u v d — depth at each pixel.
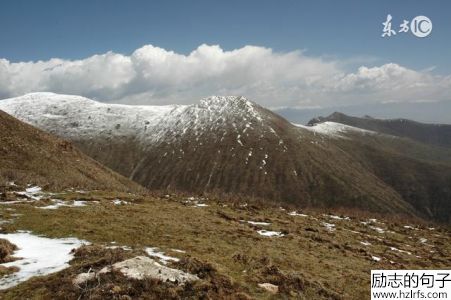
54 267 20.55
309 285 21.92
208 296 17.31
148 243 27.73
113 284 16.91
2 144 86.44
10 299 16.62
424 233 55.69
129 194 56.94
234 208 53.81
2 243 23.50
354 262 31.52
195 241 30.23
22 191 49.28
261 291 19.83
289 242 35.50
